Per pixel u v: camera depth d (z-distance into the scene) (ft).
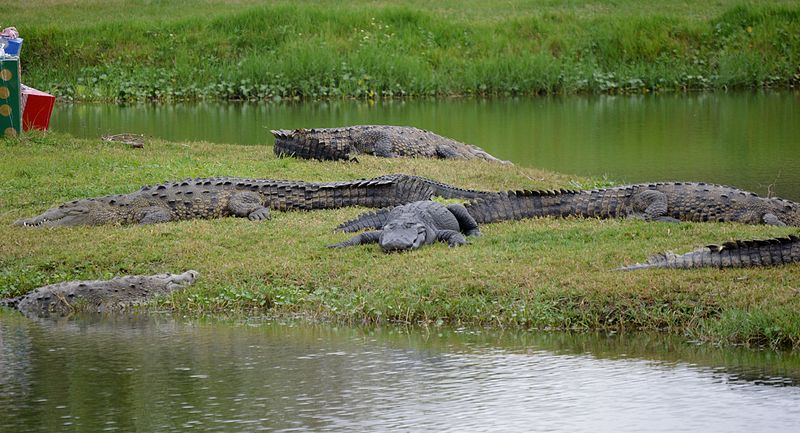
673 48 406.41
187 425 86.69
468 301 120.67
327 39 397.60
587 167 229.66
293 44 387.96
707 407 89.61
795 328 106.52
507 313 117.80
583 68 389.39
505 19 427.33
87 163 202.49
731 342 108.68
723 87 390.83
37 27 388.57
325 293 127.13
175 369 103.24
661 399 91.91
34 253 145.59
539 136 278.87
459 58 394.93
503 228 150.71
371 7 444.14
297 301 126.82
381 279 128.16
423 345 111.04
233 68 373.20
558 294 119.55
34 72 368.48
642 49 404.77
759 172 221.66
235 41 392.88
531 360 104.47
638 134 281.95
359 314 121.90
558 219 156.04
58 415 89.86
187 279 135.13
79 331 119.96
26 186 182.39
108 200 160.86
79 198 173.17
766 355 104.99
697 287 117.08
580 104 352.69
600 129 292.61
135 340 115.14
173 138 263.08
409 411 89.35
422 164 209.77
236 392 95.45
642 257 130.11
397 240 137.08
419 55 393.91
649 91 388.57
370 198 167.02
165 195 161.58
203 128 286.05
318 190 166.50
